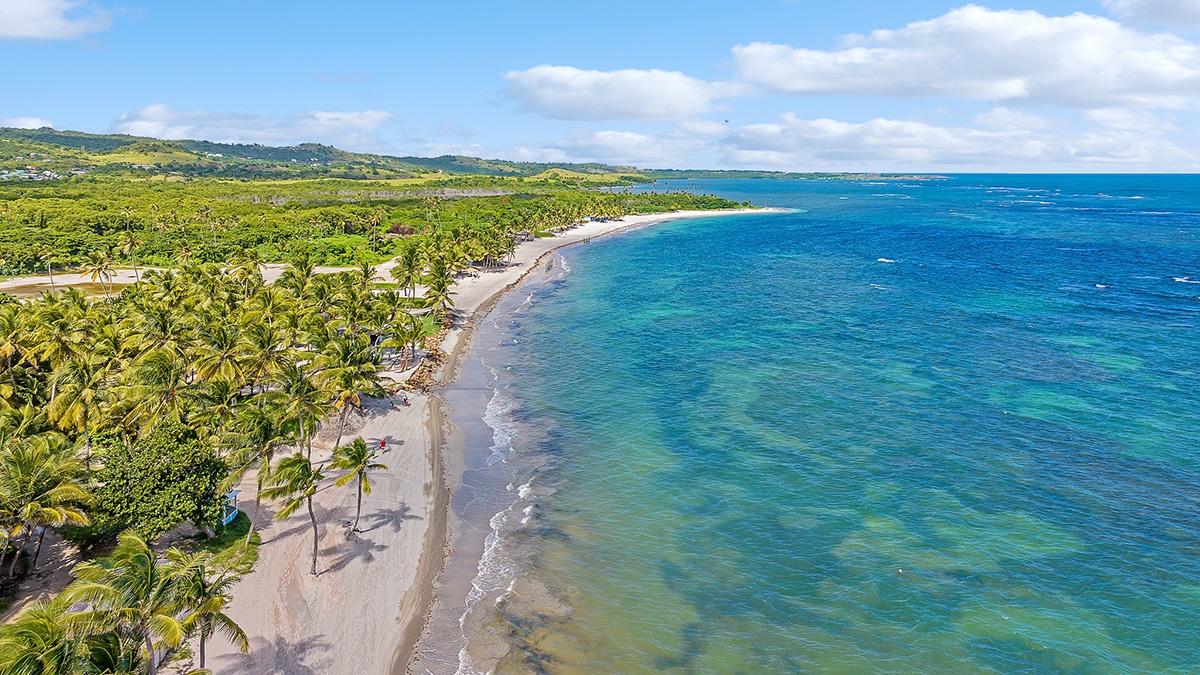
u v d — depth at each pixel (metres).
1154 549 47.41
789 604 43.06
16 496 37.91
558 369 89.94
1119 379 80.25
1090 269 159.62
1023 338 99.12
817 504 54.47
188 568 30.75
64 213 194.00
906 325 108.94
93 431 55.22
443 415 73.88
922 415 71.19
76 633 26.59
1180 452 61.12
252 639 38.81
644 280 158.38
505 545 49.72
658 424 71.00
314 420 57.47
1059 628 40.31
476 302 133.00
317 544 47.38
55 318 70.12
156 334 66.25
